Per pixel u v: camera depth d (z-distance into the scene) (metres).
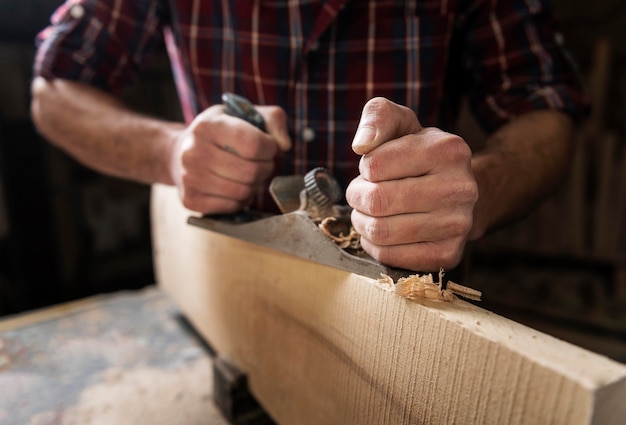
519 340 0.32
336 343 0.47
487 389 0.32
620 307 1.73
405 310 0.38
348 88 0.78
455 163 0.41
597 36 1.93
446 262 0.43
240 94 0.81
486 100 0.83
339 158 0.81
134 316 1.00
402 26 0.75
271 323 0.60
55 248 1.99
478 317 0.35
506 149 0.71
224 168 0.62
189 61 0.82
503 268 2.08
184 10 0.79
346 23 0.75
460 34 0.85
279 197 0.58
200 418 0.68
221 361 0.72
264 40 0.76
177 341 0.90
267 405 0.65
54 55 0.85
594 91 1.79
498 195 0.65
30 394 0.72
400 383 0.40
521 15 0.78
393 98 0.77
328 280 0.48
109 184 2.19
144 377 0.78
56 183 1.93
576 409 0.27
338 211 0.55
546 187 0.72
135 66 0.95
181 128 0.78
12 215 1.83
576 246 1.84
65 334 0.92
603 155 1.75
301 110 0.80
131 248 2.34
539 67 0.78
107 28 0.86
